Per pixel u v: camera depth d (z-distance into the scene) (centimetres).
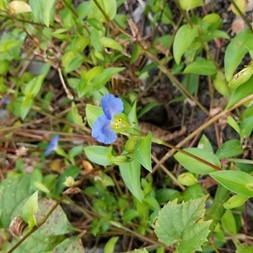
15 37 28
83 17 24
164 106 28
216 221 20
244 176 18
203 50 26
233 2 20
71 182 24
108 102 18
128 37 24
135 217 25
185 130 27
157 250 23
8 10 23
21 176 27
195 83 27
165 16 27
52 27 25
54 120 30
